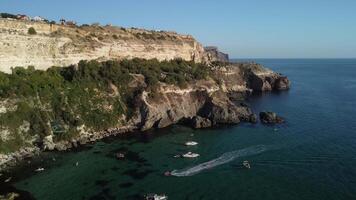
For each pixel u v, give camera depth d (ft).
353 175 259.19
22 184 246.06
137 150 318.04
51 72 388.98
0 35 350.02
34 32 384.27
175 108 418.92
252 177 258.98
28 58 375.25
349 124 398.83
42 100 345.72
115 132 367.66
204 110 439.22
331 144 327.47
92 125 359.66
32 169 271.28
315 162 284.61
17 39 364.58
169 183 250.16
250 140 344.49
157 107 401.08
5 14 440.86
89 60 434.30
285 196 229.45
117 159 295.07
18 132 308.40
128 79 422.41
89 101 377.50
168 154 307.78
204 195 232.53
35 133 317.22
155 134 368.68
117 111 387.75
